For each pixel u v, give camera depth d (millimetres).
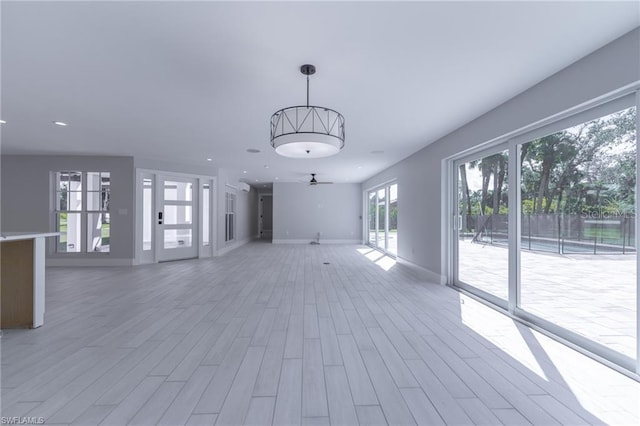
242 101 3131
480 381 1942
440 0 1667
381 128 4055
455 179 4453
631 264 2125
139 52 2213
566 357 2262
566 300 2600
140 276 5129
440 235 4582
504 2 1680
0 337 2607
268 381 1939
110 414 1614
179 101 3135
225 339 2578
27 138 4652
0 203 5852
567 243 2590
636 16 1785
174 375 2008
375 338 2604
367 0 1669
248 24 1888
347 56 2270
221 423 1554
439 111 3408
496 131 3260
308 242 10594
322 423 1560
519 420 1576
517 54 2229
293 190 10594
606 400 1741
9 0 1648
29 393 1798
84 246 6098
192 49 2174
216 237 7516
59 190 6117
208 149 5387
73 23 1866
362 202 10438
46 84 2730
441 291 4164
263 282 4703
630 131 2119
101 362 2176
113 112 3461
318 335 2666
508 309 3225
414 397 1775
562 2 1675
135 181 6094
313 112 2352
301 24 1890
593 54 2191
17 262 2799
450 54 2236
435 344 2488
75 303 3596
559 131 2648
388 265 6215
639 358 1964
